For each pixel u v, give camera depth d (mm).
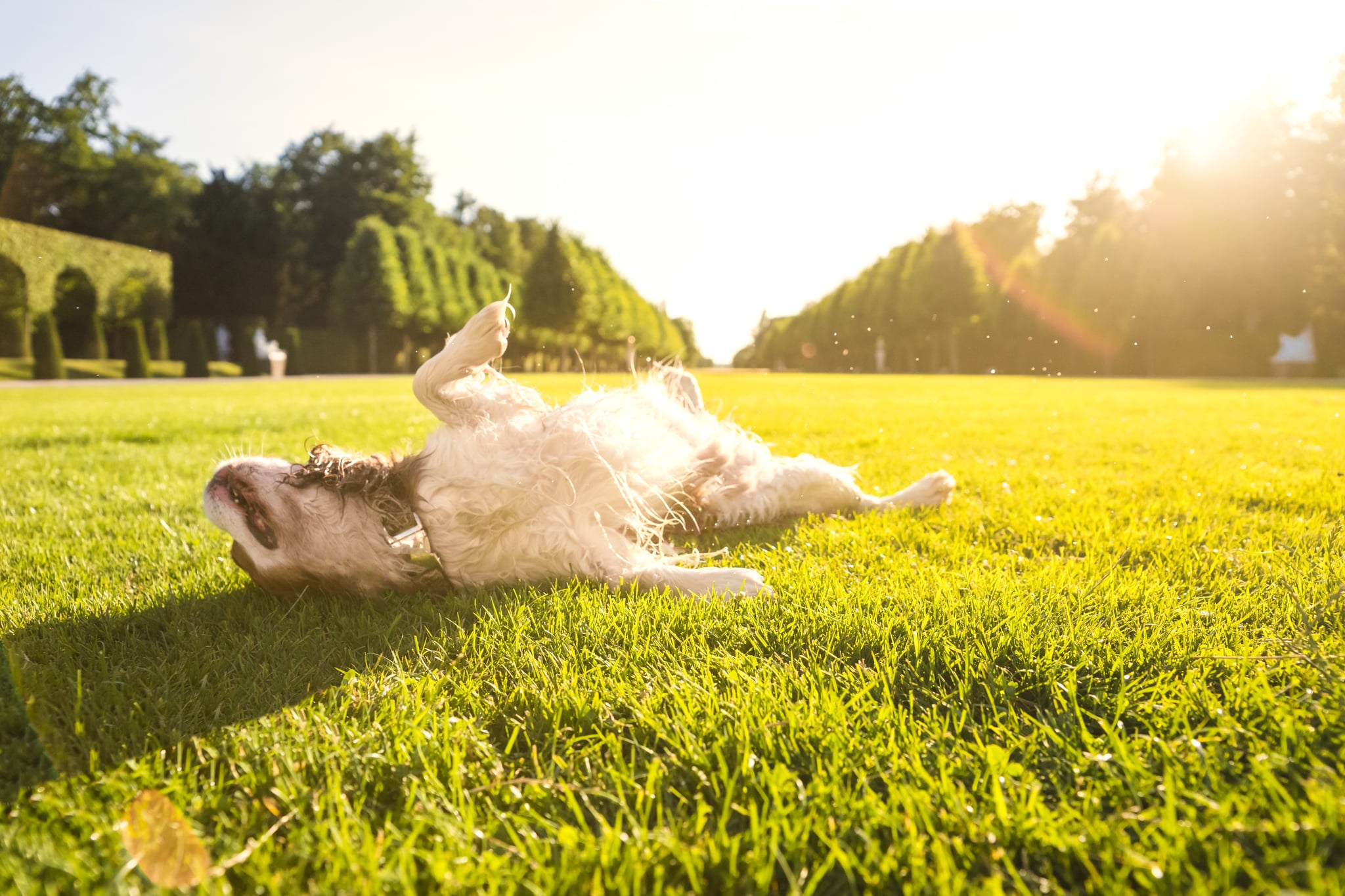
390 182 55406
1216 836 1146
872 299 44406
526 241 74562
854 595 2268
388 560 2482
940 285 39719
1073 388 18750
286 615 2371
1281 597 2160
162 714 1730
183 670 1944
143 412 11188
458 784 1418
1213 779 1293
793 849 1181
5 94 40969
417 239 47875
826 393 14805
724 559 2854
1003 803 1241
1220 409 10023
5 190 41062
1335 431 6648
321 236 53688
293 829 1284
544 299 49594
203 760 1518
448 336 2623
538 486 2514
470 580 2582
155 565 2916
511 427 2580
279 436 7062
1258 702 1524
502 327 2537
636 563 2557
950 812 1270
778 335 53312
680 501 3088
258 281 49469
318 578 2434
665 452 2861
